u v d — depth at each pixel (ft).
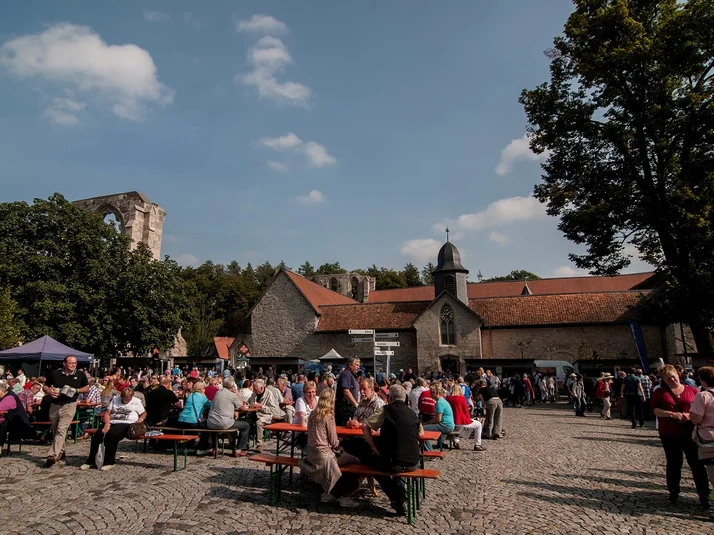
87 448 39.86
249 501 24.86
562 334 112.78
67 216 117.39
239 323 243.40
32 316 104.47
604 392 68.80
